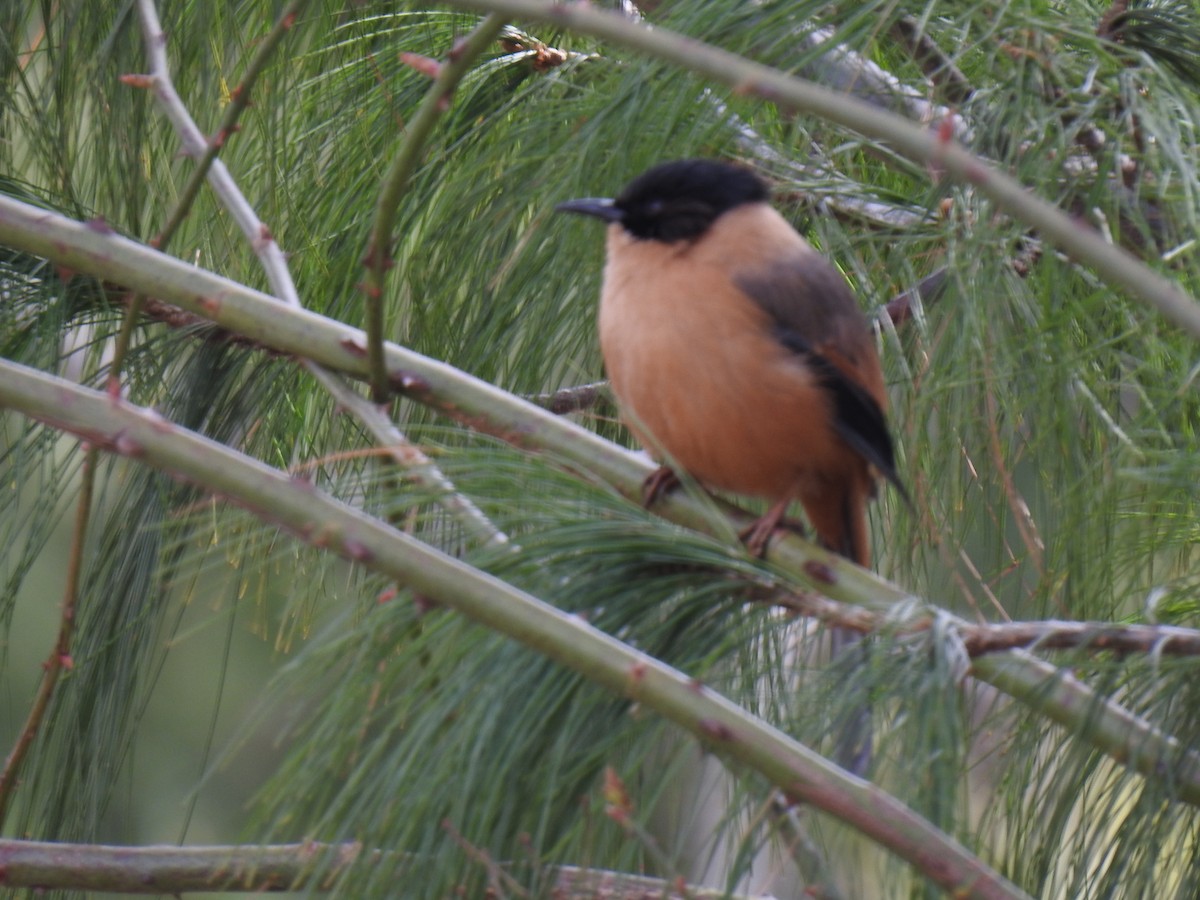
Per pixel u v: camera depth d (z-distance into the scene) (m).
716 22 4.93
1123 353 5.08
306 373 6.22
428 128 4.22
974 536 6.64
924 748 3.33
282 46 6.68
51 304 5.55
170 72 6.68
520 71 6.67
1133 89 4.73
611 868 3.59
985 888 2.97
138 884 5.10
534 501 4.21
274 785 3.56
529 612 3.39
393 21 6.90
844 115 3.06
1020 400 5.05
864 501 5.99
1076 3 5.42
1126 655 4.06
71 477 5.64
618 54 5.78
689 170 5.76
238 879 4.76
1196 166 4.64
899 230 6.19
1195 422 5.32
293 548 4.08
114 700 5.58
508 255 6.55
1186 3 5.70
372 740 3.79
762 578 3.99
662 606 4.02
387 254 4.60
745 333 5.53
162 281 5.07
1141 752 3.83
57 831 5.55
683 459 5.80
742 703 4.05
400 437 4.73
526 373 6.34
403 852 3.45
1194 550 5.88
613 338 5.74
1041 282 5.19
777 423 5.57
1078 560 5.00
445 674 3.66
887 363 6.36
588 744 3.59
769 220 5.86
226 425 6.05
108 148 6.55
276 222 6.72
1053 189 4.84
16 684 10.93
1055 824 4.26
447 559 3.44
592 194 6.04
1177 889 4.27
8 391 3.76
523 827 3.53
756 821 3.31
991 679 3.90
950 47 5.34
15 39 6.42
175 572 5.61
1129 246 5.14
